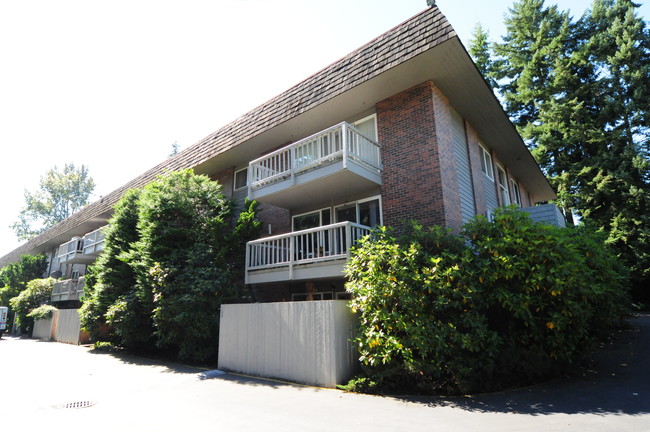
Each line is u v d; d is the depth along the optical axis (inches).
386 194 429.7
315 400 252.4
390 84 424.8
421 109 419.5
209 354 428.1
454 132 468.1
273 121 518.3
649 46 970.1
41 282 1058.7
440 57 378.0
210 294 435.5
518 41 1221.1
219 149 598.5
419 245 298.0
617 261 468.8
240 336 376.5
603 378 273.9
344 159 383.2
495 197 583.2
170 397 268.5
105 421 210.4
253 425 199.9
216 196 542.0
